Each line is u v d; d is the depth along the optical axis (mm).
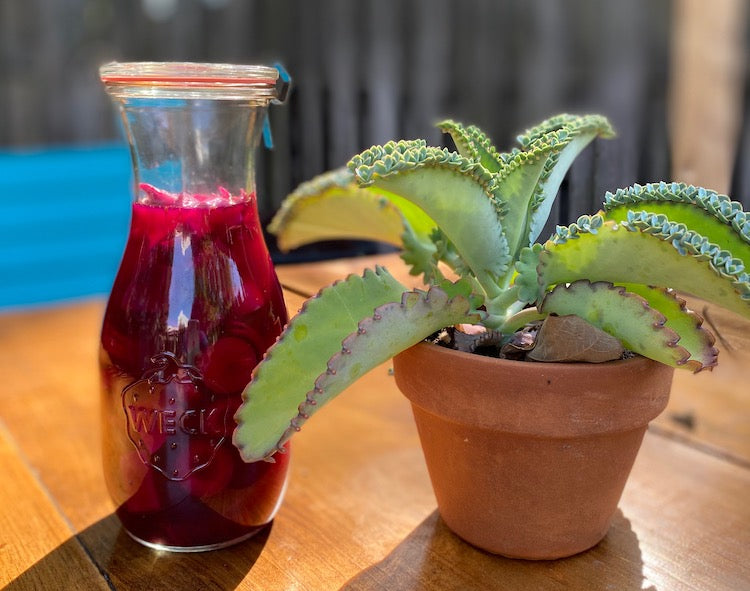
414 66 853
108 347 275
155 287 267
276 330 285
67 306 615
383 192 293
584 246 229
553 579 265
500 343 264
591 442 247
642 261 221
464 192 232
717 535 293
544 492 254
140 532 285
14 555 283
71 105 1000
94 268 939
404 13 858
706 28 657
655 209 235
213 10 935
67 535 297
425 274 295
